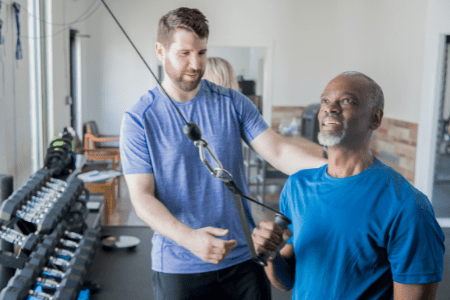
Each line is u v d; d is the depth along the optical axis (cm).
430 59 542
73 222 283
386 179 114
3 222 210
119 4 862
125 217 564
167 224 136
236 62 1238
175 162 156
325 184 122
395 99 637
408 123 588
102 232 321
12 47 427
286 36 887
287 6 880
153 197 149
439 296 285
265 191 650
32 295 190
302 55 895
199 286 162
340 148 118
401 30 616
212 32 873
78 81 807
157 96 159
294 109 905
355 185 117
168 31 144
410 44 588
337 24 888
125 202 634
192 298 163
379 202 113
